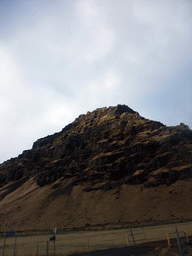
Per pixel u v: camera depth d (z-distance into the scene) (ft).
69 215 337.52
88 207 352.69
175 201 305.12
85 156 522.88
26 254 102.22
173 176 357.82
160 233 164.45
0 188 583.17
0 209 409.49
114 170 427.74
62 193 414.00
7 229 311.68
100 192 391.04
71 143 595.88
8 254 112.06
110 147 498.28
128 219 291.99
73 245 141.90
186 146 411.95
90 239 176.24
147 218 283.18
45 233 269.64
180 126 483.51
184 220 251.60
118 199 353.10
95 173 440.04
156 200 321.32
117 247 102.12
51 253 99.91
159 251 70.18
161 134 472.85
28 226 316.19
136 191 360.69
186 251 66.08
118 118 636.89
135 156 436.76
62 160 544.62
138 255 66.80
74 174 475.72
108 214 318.24
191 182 336.29
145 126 523.70
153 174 380.78
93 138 578.66
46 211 361.51
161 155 411.34
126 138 511.81
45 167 555.69
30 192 468.75
